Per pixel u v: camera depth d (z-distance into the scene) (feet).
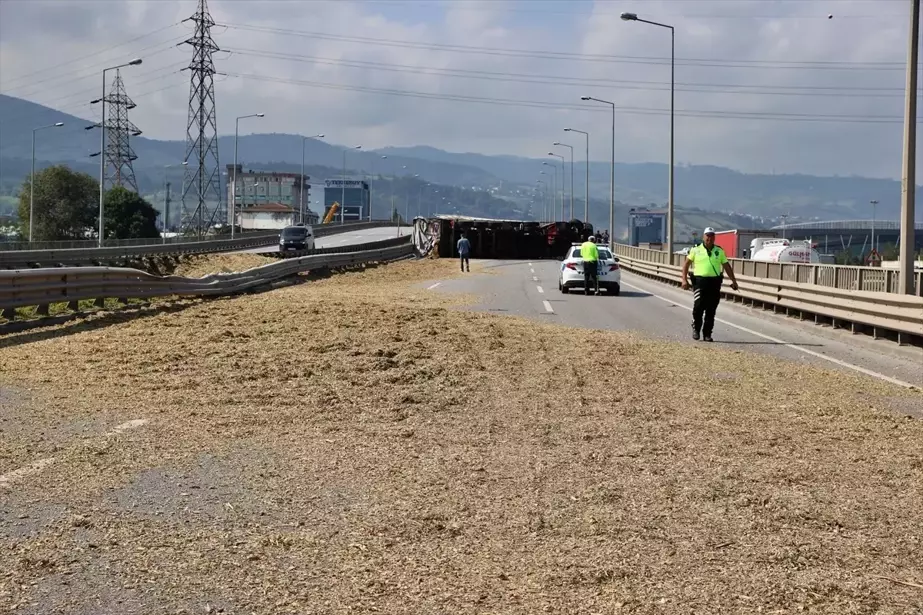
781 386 40.32
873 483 24.25
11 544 18.66
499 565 17.69
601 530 19.89
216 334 53.93
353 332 55.83
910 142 61.57
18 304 55.93
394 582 16.74
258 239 298.15
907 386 41.63
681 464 25.91
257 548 18.56
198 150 302.04
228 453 26.61
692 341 59.00
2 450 26.61
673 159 141.38
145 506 21.34
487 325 62.28
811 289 71.97
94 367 42.14
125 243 240.53
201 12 297.94
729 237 206.69
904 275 61.46
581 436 29.40
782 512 21.39
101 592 16.20
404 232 410.52
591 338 56.65
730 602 15.90
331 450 27.14
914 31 62.18
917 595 16.38
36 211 342.03
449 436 29.19
